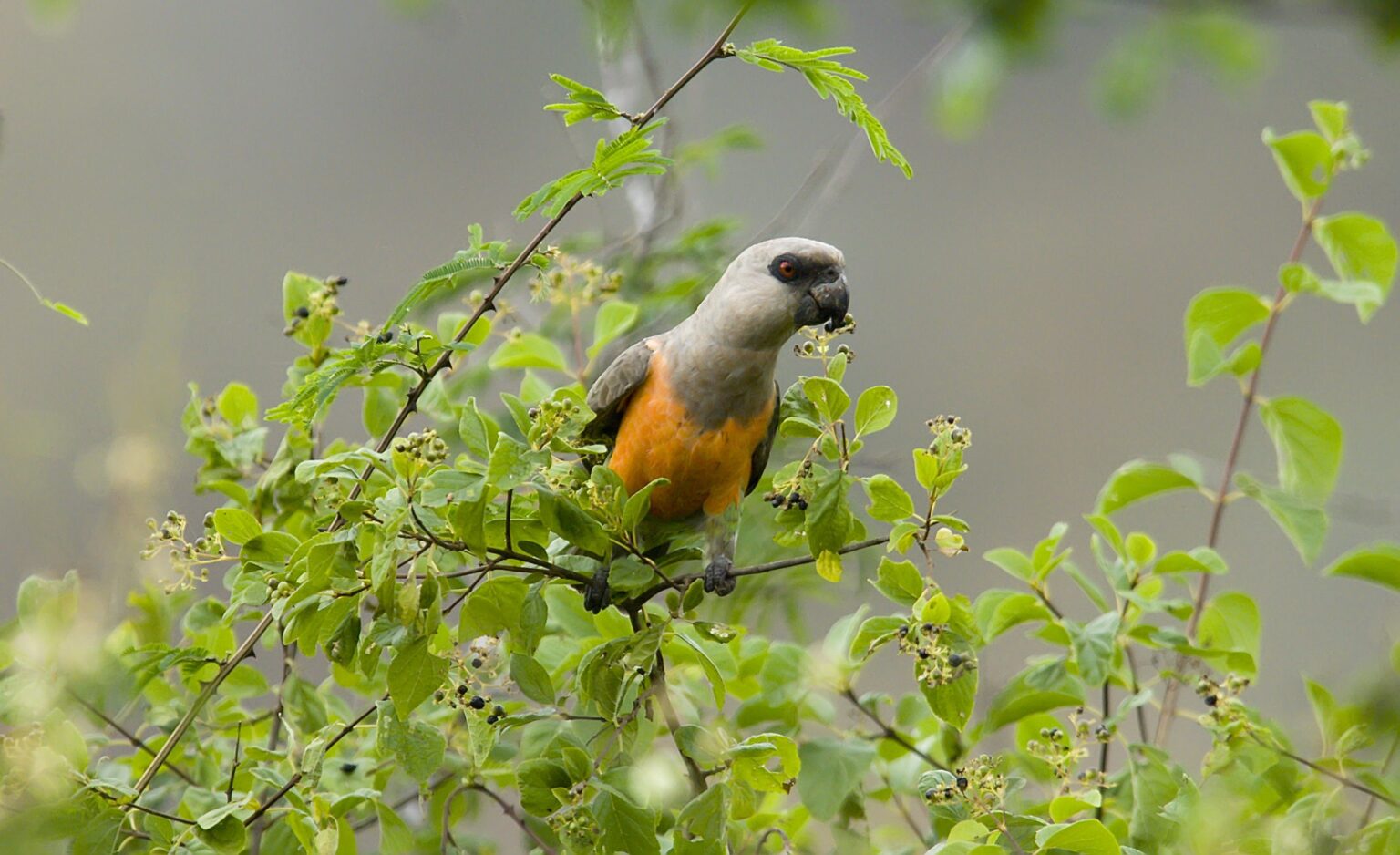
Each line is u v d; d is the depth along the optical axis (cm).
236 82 2489
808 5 714
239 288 2331
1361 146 883
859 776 794
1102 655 765
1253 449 2420
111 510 849
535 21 2306
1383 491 2353
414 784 915
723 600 1084
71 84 2400
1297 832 708
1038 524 2406
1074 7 754
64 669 728
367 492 693
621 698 704
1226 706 759
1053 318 2612
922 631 677
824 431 733
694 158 1244
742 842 797
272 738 816
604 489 694
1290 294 892
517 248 1083
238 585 719
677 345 945
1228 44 817
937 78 908
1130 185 2738
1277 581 2112
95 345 2083
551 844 805
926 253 2589
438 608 648
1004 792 683
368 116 2495
